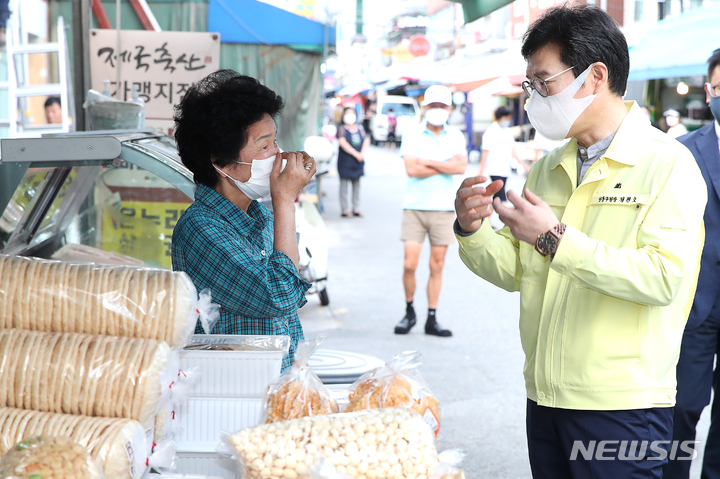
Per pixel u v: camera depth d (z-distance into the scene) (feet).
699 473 11.92
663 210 6.06
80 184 11.07
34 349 4.68
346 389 7.38
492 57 58.39
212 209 6.65
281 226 6.29
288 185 6.35
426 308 23.13
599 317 6.36
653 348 6.38
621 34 6.30
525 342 7.17
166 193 11.81
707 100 10.08
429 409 5.16
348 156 43.01
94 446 4.31
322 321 21.44
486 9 13.71
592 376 6.36
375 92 130.62
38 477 3.83
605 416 6.38
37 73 22.04
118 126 11.85
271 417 5.19
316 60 27.48
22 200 10.09
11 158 8.16
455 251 33.42
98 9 22.57
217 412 5.83
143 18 23.88
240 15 25.90
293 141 27.91
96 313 4.74
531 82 6.45
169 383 4.77
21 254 10.37
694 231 6.03
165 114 20.04
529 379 7.03
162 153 9.36
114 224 11.83
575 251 5.89
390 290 25.57
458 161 19.06
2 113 20.27
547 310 6.70
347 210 44.01
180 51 19.86
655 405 6.40
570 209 6.70
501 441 13.15
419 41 70.74
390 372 5.29
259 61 26.91
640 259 5.86
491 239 7.37
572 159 6.87
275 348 5.96
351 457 4.48
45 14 22.62
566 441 6.66
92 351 4.66
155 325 4.73
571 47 6.13
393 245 34.30
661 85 47.42
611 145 6.39
